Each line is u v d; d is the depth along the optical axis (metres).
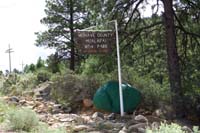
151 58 18.45
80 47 14.54
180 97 15.17
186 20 17.52
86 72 18.34
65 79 18.69
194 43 17.55
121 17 16.94
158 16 17.38
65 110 16.75
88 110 16.67
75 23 39.56
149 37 17.88
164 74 18.66
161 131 6.68
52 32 40.22
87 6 17.53
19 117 11.07
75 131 11.71
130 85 16.58
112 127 12.31
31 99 18.67
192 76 17.19
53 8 39.97
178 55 17.36
